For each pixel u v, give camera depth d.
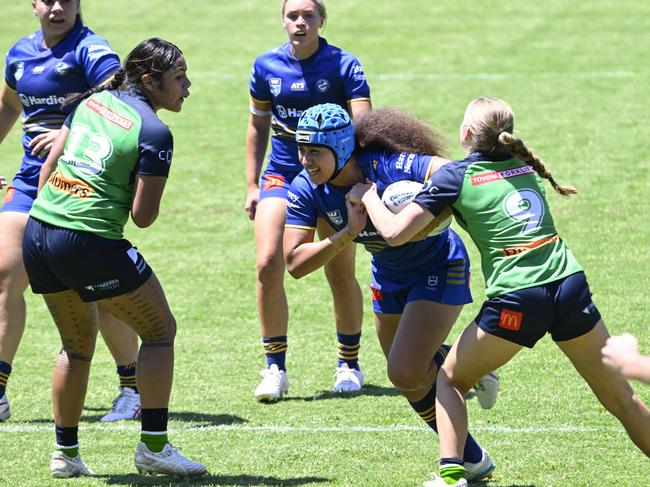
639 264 34.44
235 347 29.20
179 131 53.59
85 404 24.89
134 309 18.47
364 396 25.03
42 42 24.56
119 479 18.81
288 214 20.09
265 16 73.81
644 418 17.11
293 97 25.56
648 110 52.16
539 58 62.19
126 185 18.38
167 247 39.12
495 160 17.28
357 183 18.75
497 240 16.91
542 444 20.72
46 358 28.64
